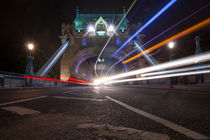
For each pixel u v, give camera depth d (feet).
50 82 95.14
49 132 4.69
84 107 10.48
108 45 162.71
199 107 10.81
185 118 7.02
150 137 4.16
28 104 11.55
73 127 5.31
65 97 18.25
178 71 71.05
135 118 7.00
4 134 4.46
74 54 160.56
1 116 7.02
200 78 55.01
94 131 4.81
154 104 12.46
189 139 4.09
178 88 41.68
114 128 5.16
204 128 5.23
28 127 5.24
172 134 4.52
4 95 21.18
